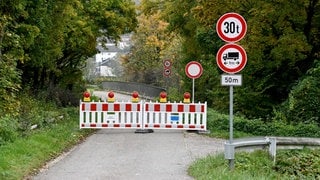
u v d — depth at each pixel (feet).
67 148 62.08
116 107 81.56
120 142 68.39
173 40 197.26
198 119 80.74
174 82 194.39
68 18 98.68
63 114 97.30
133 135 77.51
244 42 86.84
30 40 77.61
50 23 86.28
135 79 270.26
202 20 89.76
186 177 43.27
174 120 81.35
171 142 68.49
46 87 122.52
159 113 81.41
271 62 93.66
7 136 54.85
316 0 86.02
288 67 97.04
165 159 53.42
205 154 56.65
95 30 129.70
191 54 136.36
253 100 95.96
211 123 83.82
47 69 118.73
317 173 47.88
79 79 144.97
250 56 89.76
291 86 94.22
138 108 81.51
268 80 98.12
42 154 53.11
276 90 99.35
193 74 89.66
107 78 330.95
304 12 85.81
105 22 134.41
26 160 48.03
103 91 280.72
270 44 87.56
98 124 81.35
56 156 55.57
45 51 92.63
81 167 48.37
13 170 43.24
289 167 48.52
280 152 51.85
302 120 82.38
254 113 96.53
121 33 142.00
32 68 112.57
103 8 129.90
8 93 62.28
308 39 89.20
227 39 43.83
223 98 106.83
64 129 74.49
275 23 86.84
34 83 119.03
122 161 52.11
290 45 84.84
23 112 73.05
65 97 131.23
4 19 62.03
